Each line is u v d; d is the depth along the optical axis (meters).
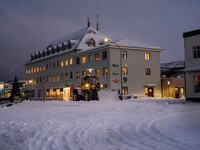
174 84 47.97
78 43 59.31
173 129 8.73
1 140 9.36
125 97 45.47
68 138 8.71
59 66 63.75
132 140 7.80
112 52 45.59
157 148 6.59
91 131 9.84
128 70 47.00
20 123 13.30
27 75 83.81
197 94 28.86
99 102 29.52
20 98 51.06
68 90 44.81
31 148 7.63
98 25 69.75
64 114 17.00
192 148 6.29
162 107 19.52
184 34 30.36
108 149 6.90
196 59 28.97
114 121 12.30
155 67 50.34
